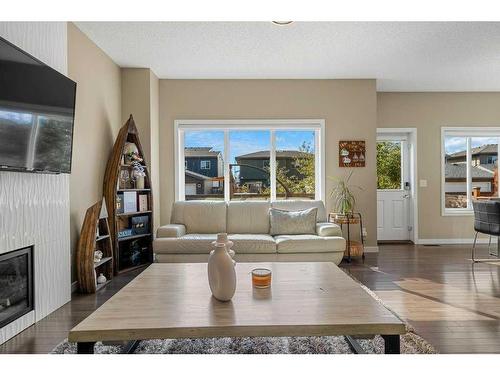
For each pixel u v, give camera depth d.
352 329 1.31
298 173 4.98
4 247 2.09
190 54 3.94
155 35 3.44
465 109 5.67
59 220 2.72
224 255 1.60
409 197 5.79
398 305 2.68
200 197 4.96
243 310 1.46
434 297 2.88
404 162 5.82
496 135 5.72
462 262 4.23
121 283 3.38
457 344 2.01
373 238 4.87
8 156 1.99
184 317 1.38
